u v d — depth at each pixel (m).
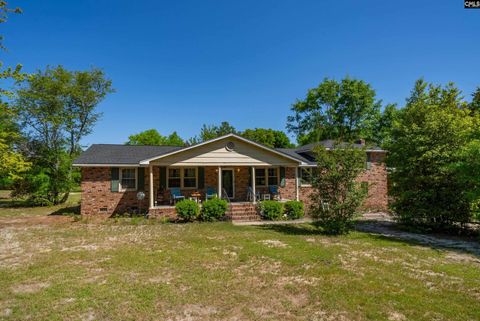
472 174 9.73
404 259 7.46
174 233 10.99
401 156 12.47
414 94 24.98
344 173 10.91
